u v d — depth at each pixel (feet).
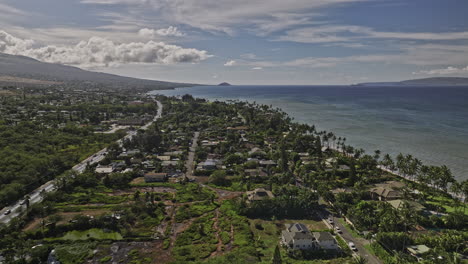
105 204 484.74
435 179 539.29
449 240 353.10
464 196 528.22
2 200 460.96
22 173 544.21
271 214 459.73
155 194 527.40
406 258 333.21
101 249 364.38
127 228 411.95
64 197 496.23
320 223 434.71
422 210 463.42
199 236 392.68
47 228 395.75
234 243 375.66
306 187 574.97
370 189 547.08
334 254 356.59
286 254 355.56
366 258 347.77
